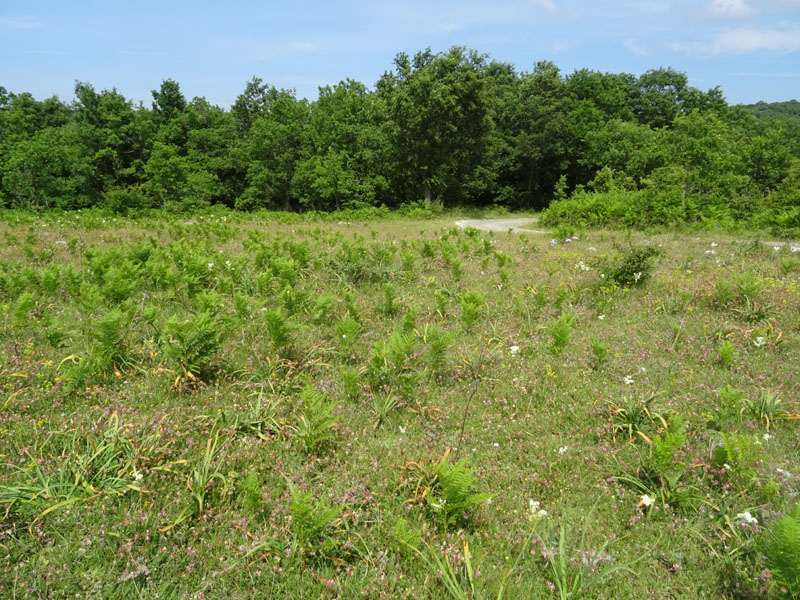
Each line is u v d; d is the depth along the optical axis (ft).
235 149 169.58
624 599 10.09
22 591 9.64
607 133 156.66
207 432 15.10
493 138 161.38
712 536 11.85
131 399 17.01
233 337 23.15
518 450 15.40
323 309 25.45
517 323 26.45
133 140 177.17
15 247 47.67
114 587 10.00
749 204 97.55
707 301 29.40
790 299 28.91
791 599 9.39
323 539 11.37
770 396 17.29
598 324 26.53
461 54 137.18
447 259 41.55
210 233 66.03
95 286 28.04
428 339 23.56
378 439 15.69
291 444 15.12
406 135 140.26
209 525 11.55
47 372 18.48
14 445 14.02
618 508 12.92
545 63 166.91
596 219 77.77
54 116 213.05
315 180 153.17
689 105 204.85
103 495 12.23
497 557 11.20
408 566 10.86
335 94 184.14
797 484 13.35
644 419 16.24
